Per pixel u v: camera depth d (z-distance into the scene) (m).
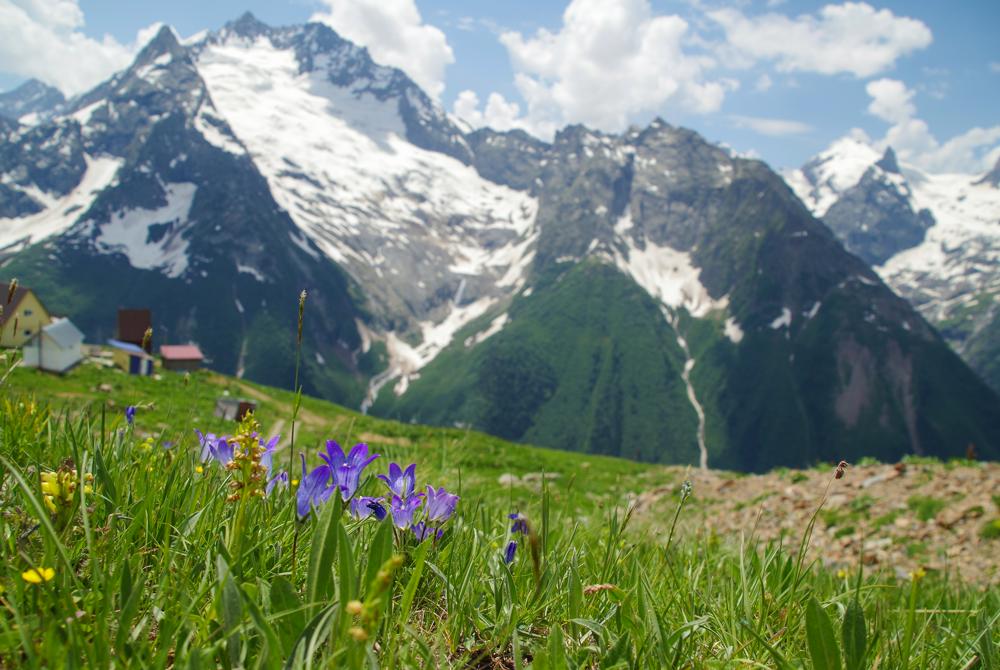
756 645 2.77
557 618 2.87
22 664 1.82
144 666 1.83
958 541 14.20
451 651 2.52
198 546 2.58
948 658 2.74
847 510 17.91
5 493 2.84
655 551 4.61
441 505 2.90
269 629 1.82
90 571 2.38
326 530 2.20
